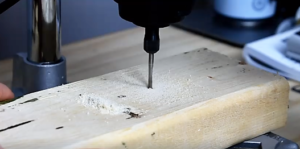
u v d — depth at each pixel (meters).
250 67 0.47
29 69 0.47
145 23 0.38
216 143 0.42
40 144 0.36
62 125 0.38
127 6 0.38
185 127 0.40
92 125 0.38
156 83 0.44
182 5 0.38
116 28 0.79
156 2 0.37
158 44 0.41
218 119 0.41
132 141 0.37
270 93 0.44
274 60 0.63
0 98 0.42
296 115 0.53
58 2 0.47
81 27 0.75
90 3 0.75
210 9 0.88
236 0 0.77
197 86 0.43
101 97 0.41
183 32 0.78
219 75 0.45
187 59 0.48
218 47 0.71
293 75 0.61
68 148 0.35
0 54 0.68
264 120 0.45
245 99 0.42
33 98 0.41
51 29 0.47
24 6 0.68
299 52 0.62
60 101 0.41
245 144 0.44
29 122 0.38
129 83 0.44
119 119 0.38
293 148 0.44
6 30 0.68
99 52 0.69
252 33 0.76
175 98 0.41
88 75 0.61
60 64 0.48
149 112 0.39
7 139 0.36
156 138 0.38
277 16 0.82
